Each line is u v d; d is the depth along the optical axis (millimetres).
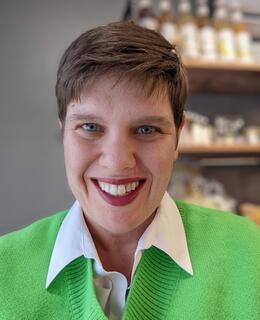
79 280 619
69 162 556
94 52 495
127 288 605
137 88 493
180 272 620
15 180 1771
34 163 1787
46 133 1789
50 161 1798
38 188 1794
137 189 555
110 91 494
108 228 574
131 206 556
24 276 632
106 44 497
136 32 511
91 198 568
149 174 544
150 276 607
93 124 521
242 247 662
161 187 557
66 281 620
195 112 1943
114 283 607
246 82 1829
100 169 537
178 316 581
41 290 616
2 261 651
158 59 500
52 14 1771
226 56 1625
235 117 1904
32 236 699
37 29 1760
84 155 537
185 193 1754
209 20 1736
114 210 557
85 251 614
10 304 603
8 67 1740
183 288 606
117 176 524
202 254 648
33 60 1760
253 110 2000
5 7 1726
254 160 1989
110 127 510
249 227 714
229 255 651
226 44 1635
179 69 542
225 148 1679
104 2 1813
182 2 1690
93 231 648
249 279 617
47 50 1770
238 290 610
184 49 1591
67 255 625
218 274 624
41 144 1789
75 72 506
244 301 598
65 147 562
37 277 629
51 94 1782
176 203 750
